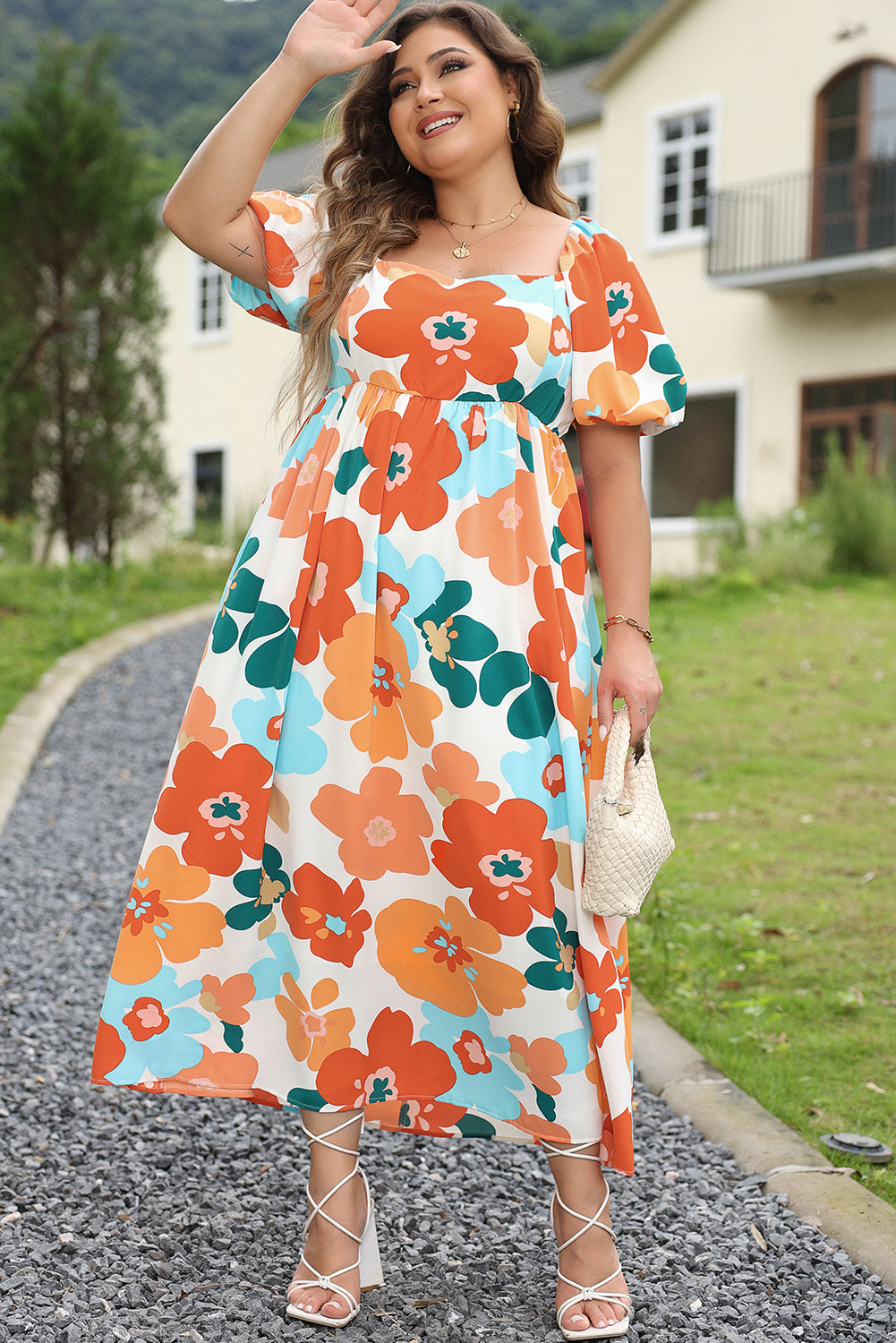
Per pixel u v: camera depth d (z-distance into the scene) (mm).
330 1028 1809
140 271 12062
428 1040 1836
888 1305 1848
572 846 1751
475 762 1746
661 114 16422
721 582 11328
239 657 1851
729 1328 1795
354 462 1823
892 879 4223
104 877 4148
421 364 1806
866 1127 2502
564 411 1862
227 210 1923
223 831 1839
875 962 3469
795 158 15477
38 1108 2512
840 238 15273
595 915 1760
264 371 20453
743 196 15781
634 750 1820
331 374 1925
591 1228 1797
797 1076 2738
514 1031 1771
